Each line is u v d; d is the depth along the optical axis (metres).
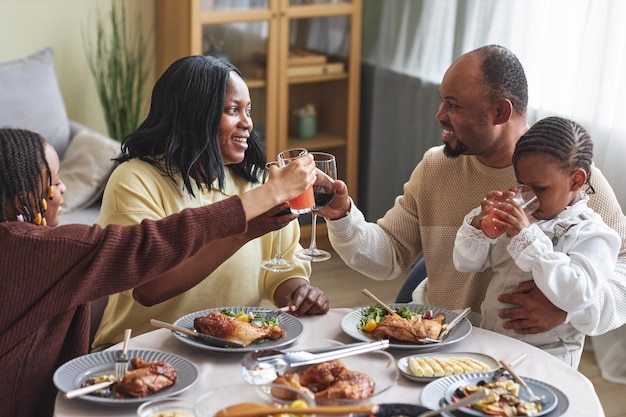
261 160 2.21
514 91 1.97
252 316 1.84
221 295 2.10
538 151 1.77
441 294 2.16
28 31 4.23
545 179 1.77
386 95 4.34
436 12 3.94
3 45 4.20
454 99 1.97
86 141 3.62
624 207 3.16
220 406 1.39
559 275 1.72
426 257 2.19
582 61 3.20
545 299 1.83
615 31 3.08
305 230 4.43
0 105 3.64
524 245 1.74
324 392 1.48
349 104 4.45
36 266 1.52
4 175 1.61
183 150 2.05
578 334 1.95
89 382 1.56
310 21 4.27
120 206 2.01
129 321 2.08
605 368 3.18
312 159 1.71
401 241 2.24
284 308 1.91
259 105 4.28
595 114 3.17
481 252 1.89
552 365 1.70
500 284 1.93
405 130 4.23
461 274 2.12
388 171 4.41
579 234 1.79
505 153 2.03
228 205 1.59
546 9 3.40
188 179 2.06
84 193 3.52
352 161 4.53
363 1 4.45
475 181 2.10
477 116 1.96
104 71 4.39
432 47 3.99
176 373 1.60
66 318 1.70
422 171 2.19
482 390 1.43
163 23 4.29
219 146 2.10
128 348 1.74
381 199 4.50
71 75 4.36
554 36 3.33
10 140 1.63
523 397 1.53
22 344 1.60
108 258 1.53
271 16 4.16
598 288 1.76
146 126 2.11
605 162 3.18
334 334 1.84
